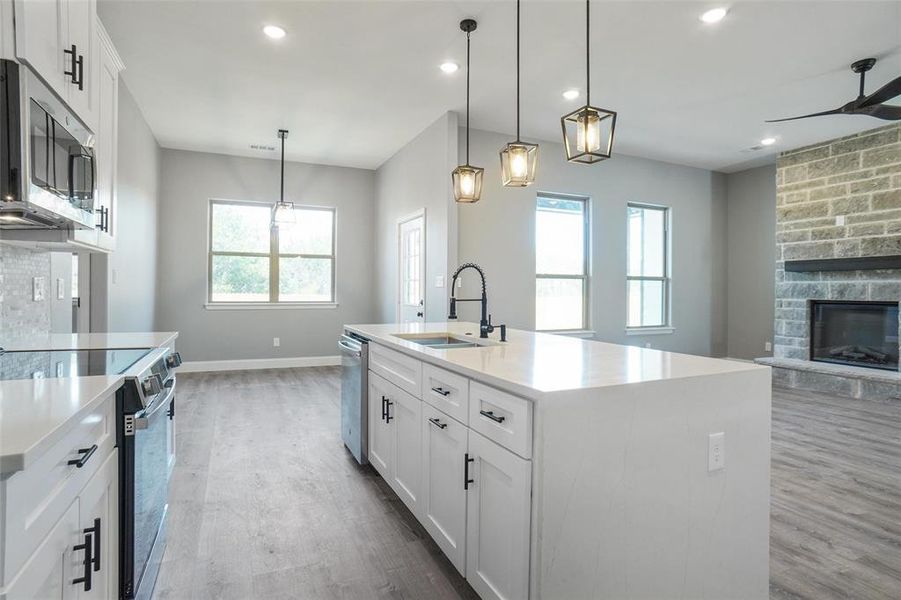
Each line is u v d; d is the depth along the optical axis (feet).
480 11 9.83
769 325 21.27
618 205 19.97
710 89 13.58
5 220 5.94
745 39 10.89
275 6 9.67
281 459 9.98
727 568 5.12
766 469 5.37
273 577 5.96
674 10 9.75
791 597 5.63
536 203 18.34
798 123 15.97
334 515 7.58
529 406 4.35
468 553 5.43
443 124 15.55
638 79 12.96
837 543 6.79
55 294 8.93
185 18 10.05
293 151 19.52
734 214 22.66
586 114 6.91
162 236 18.90
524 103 14.69
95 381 4.22
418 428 6.84
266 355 20.63
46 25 5.29
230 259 20.30
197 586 5.75
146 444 4.96
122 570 4.42
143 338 7.70
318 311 21.47
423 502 6.66
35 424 2.94
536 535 4.25
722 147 18.85
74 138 6.09
